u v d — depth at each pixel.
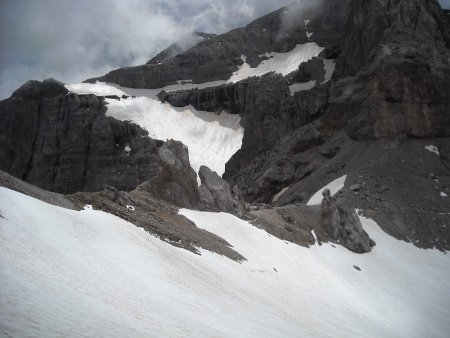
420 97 133.88
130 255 37.06
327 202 82.94
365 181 112.75
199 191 70.44
